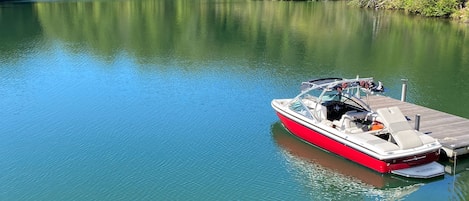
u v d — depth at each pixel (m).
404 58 36.22
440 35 48.38
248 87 27.03
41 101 24.52
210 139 19.53
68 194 15.28
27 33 47.09
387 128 16.39
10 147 18.77
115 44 41.28
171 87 27.02
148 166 17.19
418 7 65.88
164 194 15.28
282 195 15.32
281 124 20.94
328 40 44.22
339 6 79.69
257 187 15.77
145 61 34.19
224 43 42.00
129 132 20.28
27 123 21.33
